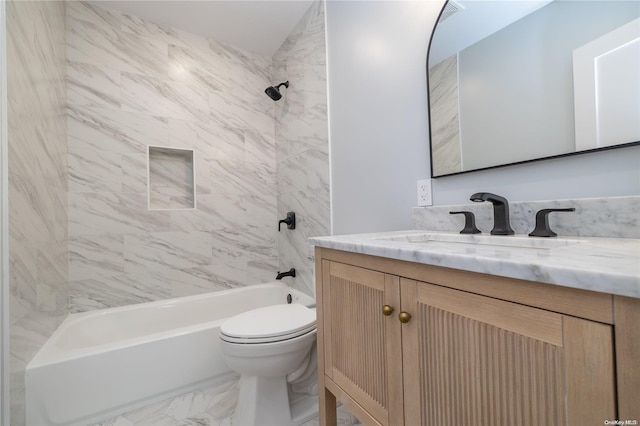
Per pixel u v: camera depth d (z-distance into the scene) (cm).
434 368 58
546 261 41
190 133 206
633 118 66
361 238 92
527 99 85
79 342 152
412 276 62
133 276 186
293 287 214
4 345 93
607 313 35
